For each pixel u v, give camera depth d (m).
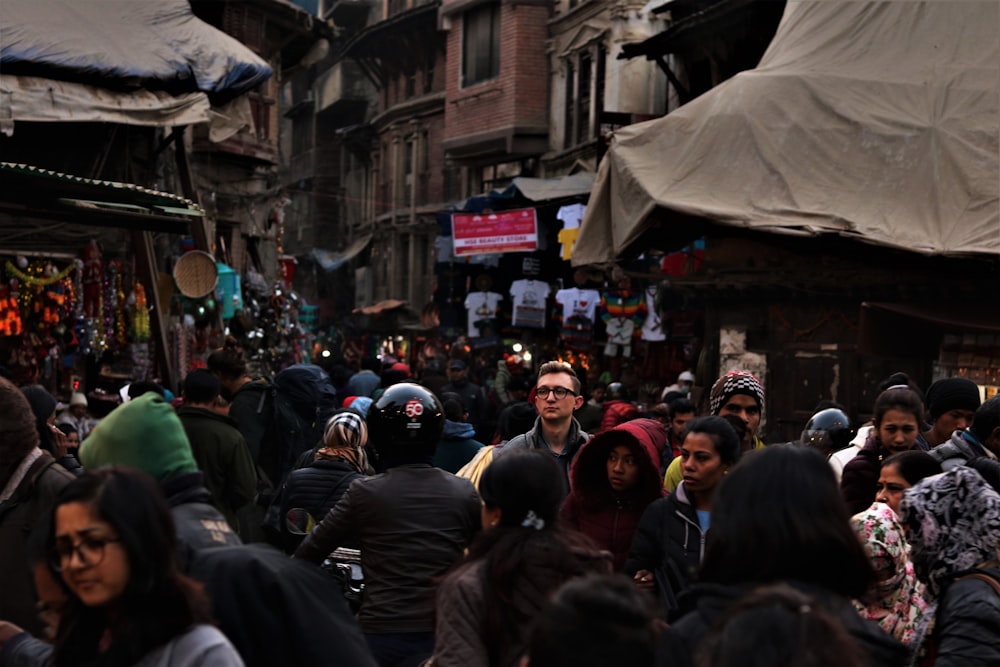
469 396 14.31
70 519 2.39
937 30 12.84
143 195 10.54
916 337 11.84
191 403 6.86
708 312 15.96
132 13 14.20
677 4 21.70
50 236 13.05
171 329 16.78
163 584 2.43
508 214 23.28
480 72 34.81
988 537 3.38
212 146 22.48
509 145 32.88
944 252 11.06
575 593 1.94
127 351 15.22
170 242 18.84
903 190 11.73
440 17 37.28
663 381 20.75
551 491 3.45
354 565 5.39
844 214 11.73
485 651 3.32
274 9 24.38
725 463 4.37
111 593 2.41
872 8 13.34
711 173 12.81
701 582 2.57
